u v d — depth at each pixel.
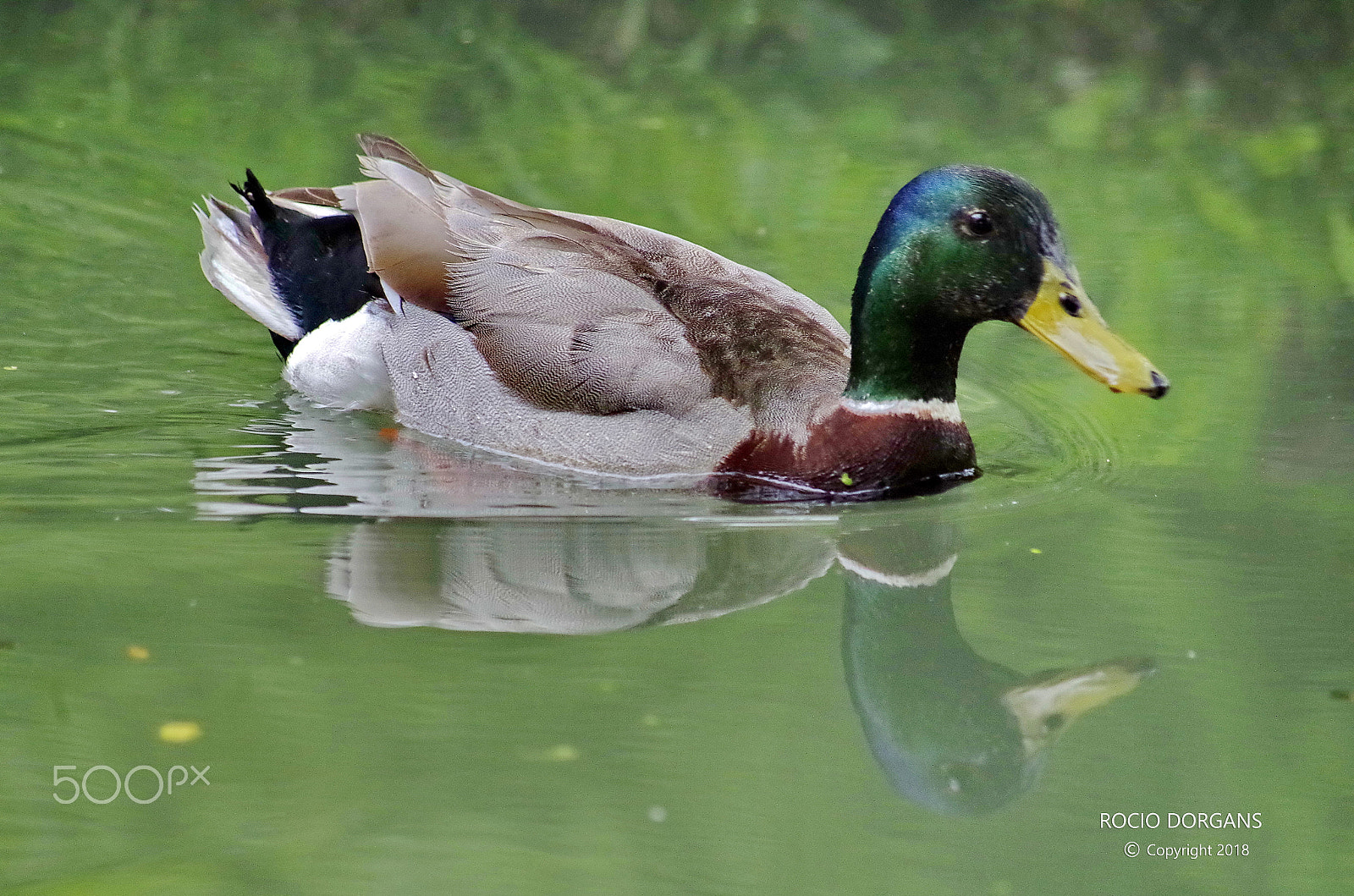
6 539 9.84
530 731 7.82
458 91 18.31
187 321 13.75
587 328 11.31
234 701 7.99
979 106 18.48
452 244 11.92
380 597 9.26
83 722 7.76
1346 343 13.20
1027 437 12.13
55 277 14.18
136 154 16.39
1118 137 17.70
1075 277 10.54
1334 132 17.88
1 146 16.38
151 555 9.70
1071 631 9.09
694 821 7.11
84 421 11.87
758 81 19.02
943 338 10.91
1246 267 14.66
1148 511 10.68
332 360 12.51
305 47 19.61
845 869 6.87
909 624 9.27
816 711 8.15
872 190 15.91
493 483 11.15
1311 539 10.15
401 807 7.13
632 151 16.67
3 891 6.51
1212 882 6.92
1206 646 8.86
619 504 10.83
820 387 11.18
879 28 20.66
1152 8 20.98
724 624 9.17
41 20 20.06
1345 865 7.02
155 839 6.86
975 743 8.09
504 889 6.58
